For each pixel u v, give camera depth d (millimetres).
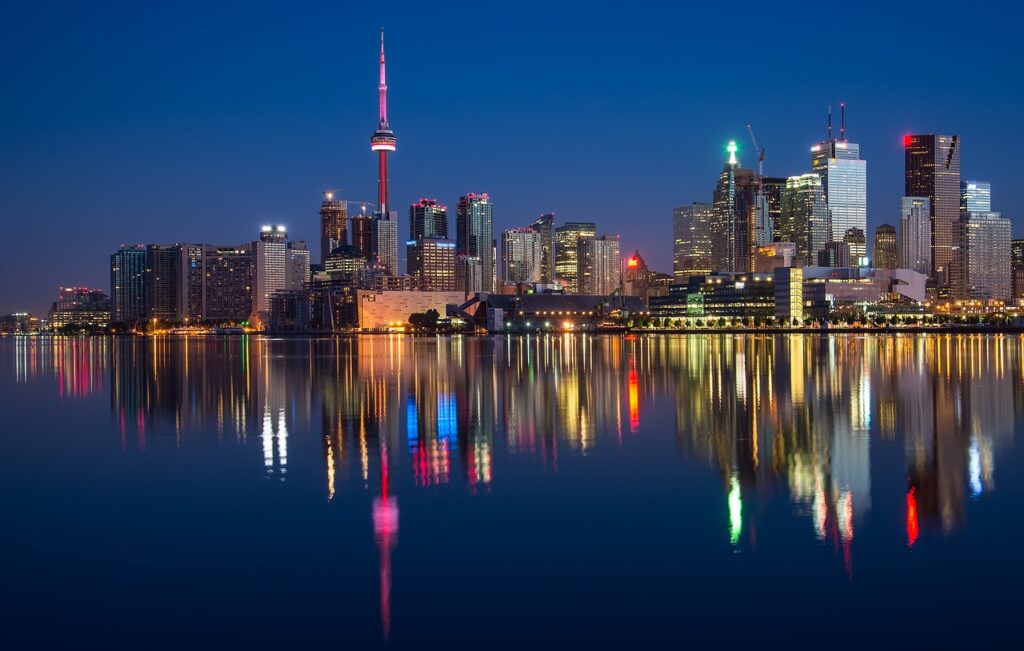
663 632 24750
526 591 27938
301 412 77500
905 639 24062
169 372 145875
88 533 35312
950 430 60750
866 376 115312
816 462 48156
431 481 44281
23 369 161750
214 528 35688
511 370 140375
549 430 62750
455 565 30484
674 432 60906
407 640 24500
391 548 32531
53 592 28453
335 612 26516
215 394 98188
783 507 37625
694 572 29359
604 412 74250
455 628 25234
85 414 78438
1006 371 124375
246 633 25109
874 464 47375
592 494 40750
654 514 36812
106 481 45750
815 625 25000
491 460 50094
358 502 39906
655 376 119375
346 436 61031
